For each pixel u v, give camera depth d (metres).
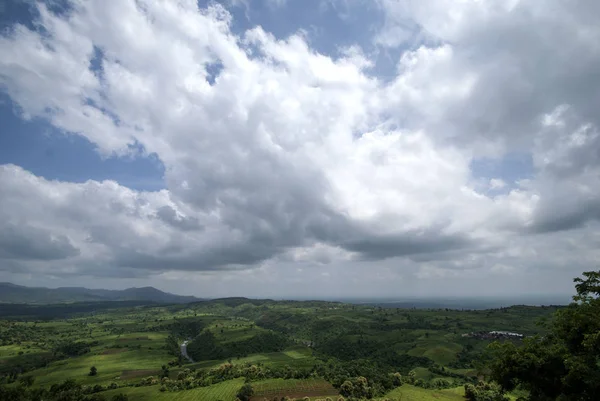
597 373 25.91
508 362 32.28
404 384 159.88
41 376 199.00
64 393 147.00
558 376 29.66
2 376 197.50
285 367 192.62
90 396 150.75
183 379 174.25
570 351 30.12
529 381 31.56
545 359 30.16
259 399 141.25
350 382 147.25
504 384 33.62
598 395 26.30
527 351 31.66
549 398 29.95
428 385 161.38
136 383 177.50
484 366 35.44
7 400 141.88
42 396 150.38
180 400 146.38
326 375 171.38
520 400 32.69
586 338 28.03
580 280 32.28
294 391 150.62
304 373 174.62
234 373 180.75
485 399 126.06
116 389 167.88
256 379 169.88
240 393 142.00
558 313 32.59
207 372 187.62
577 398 27.47
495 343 34.31
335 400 135.75
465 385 141.38
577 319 29.39
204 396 149.00
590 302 30.95
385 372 181.38
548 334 33.78
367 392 141.00
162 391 159.75
